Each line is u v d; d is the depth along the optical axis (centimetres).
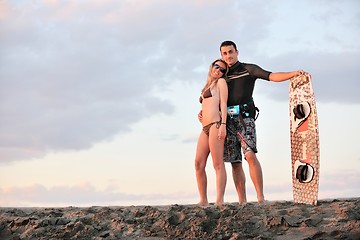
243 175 689
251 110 678
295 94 642
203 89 688
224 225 510
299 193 608
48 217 583
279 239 476
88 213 600
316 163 599
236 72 684
